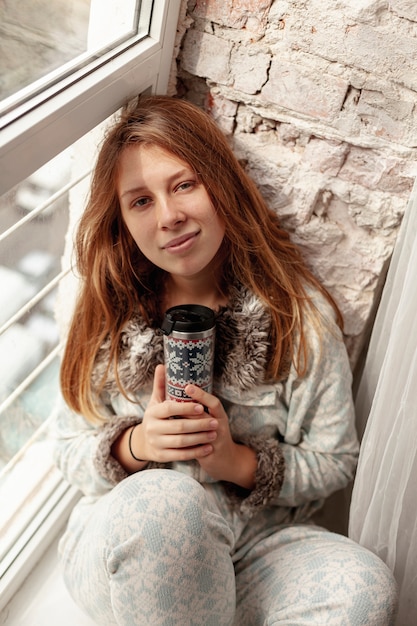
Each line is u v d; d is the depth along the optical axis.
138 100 1.25
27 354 1.41
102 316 1.27
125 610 1.08
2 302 1.29
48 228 1.34
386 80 1.18
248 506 1.24
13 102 1.04
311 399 1.27
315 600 1.12
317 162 1.29
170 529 1.06
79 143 1.34
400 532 1.28
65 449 1.33
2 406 1.38
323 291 1.31
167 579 1.05
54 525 1.46
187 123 1.17
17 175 1.05
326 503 1.54
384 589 1.11
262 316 1.21
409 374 1.16
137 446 1.24
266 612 1.17
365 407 1.39
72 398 1.31
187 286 1.28
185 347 1.13
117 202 1.20
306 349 1.23
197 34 1.27
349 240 1.34
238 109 1.32
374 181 1.26
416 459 1.21
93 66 1.14
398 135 1.21
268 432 1.29
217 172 1.17
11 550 1.40
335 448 1.29
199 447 1.20
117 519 1.08
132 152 1.15
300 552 1.22
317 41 1.19
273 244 1.28
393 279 1.26
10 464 1.46
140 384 1.25
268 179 1.34
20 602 1.36
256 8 1.20
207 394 1.17
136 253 1.27
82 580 1.17
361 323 1.39
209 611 1.10
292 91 1.25
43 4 1.08
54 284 1.35
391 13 1.13
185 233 1.15
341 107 1.23
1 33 1.03
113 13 1.18
